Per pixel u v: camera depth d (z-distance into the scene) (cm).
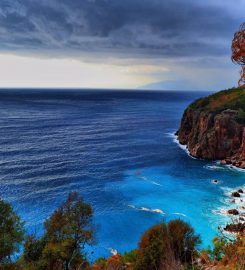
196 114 11088
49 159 9750
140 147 11506
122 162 9425
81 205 3291
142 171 8500
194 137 10500
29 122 17925
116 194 6844
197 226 5328
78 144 12075
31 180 7719
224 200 6412
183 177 7944
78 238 3222
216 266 967
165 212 5934
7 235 2175
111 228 5356
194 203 6297
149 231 3375
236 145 9406
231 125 9500
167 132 15150
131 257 3312
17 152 10562
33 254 3105
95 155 10300
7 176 7988
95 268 3017
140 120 19850
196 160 9531
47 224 3303
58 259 2953
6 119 18925
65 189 7144
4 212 2275
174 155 10188
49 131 15062
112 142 12525
